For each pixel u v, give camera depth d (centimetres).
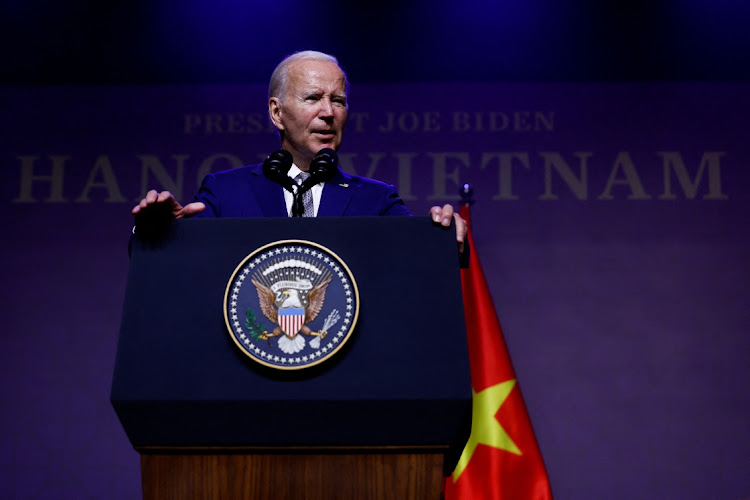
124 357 262
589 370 1065
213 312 266
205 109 1148
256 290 266
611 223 1105
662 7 1138
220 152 1139
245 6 1155
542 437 1046
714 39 1134
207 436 260
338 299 265
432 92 1142
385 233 277
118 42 1157
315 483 262
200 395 256
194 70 1155
